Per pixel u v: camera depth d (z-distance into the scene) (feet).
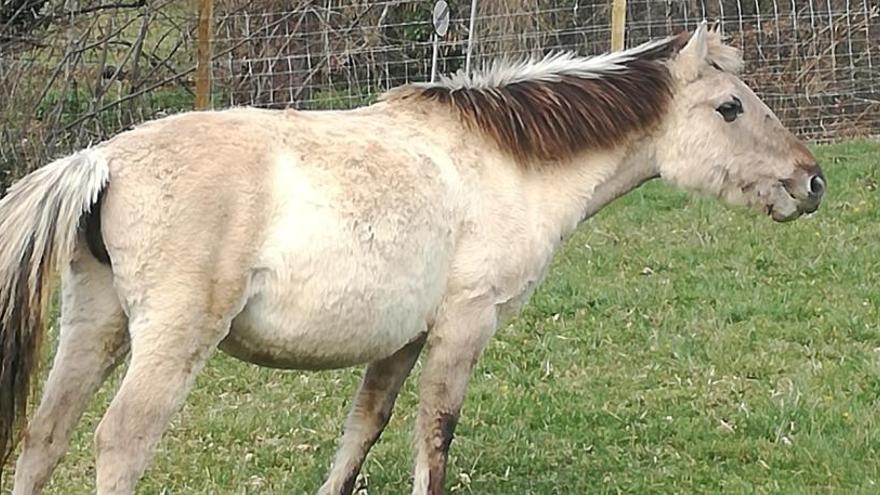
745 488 21.27
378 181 19.06
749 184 21.53
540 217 20.48
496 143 20.26
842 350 26.27
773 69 45.98
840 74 45.98
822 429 23.03
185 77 39.75
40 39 36.04
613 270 30.94
